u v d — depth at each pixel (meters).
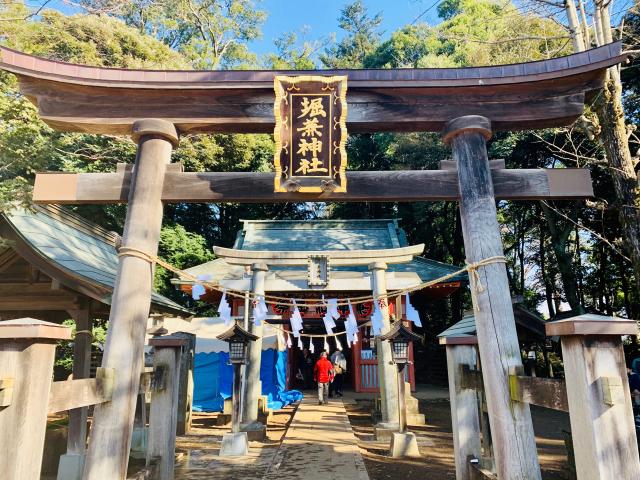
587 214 15.63
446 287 13.97
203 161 19.92
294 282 11.70
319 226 16.98
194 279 4.74
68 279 5.80
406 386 10.50
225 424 10.47
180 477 5.80
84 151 15.29
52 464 6.52
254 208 25.78
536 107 4.53
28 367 2.12
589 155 13.95
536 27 10.96
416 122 4.56
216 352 12.76
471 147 4.39
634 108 13.48
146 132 4.39
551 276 19.95
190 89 4.46
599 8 7.99
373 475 5.94
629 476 2.08
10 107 6.77
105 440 3.45
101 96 4.55
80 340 6.17
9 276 6.34
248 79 4.49
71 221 8.15
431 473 6.00
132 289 3.89
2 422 2.04
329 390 14.66
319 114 4.39
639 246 7.21
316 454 6.49
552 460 6.66
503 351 3.74
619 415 2.16
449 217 23.80
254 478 5.70
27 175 7.39
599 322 2.25
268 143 22.56
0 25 8.70
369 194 4.35
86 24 15.13
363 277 12.20
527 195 4.36
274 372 13.17
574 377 2.30
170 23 24.23
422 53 27.59
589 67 4.30
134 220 4.10
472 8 27.66
